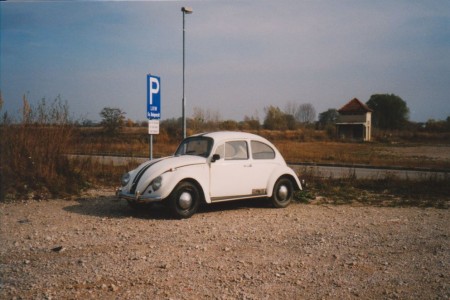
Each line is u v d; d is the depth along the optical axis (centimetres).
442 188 1302
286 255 593
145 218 831
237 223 795
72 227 742
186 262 552
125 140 3300
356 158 2747
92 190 1175
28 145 1152
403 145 5266
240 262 557
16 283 471
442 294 460
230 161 905
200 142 923
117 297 438
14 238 663
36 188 1091
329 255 596
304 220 837
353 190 1277
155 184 815
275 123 6862
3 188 1041
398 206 1038
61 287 461
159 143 3250
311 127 7444
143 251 597
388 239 689
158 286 469
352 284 487
